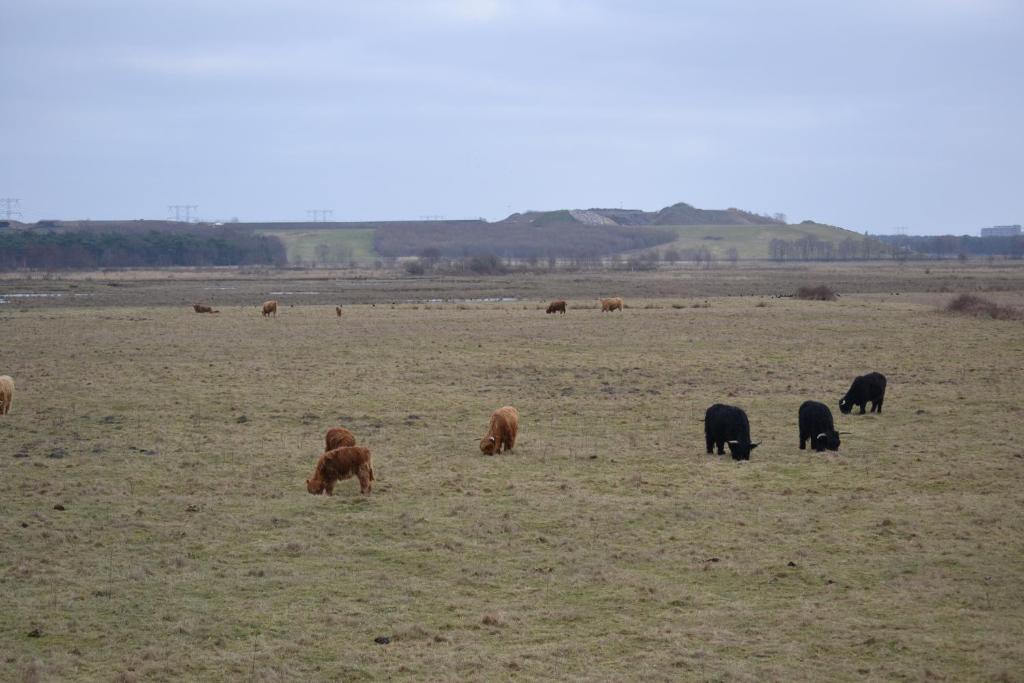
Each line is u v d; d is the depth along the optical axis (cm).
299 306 8106
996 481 1952
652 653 1162
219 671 1112
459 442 2414
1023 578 1395
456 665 1127
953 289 10538
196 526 1670
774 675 1096
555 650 1170
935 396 3069
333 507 1802
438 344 4788
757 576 1426
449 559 1507
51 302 8525
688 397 3114
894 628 1228
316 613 1289
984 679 1078
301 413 2817
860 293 9875
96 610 1290
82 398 3069
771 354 4281
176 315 6800
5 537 1592
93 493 1881
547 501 1833
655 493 1898
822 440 2267
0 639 1195
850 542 1571
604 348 4581
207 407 2914
